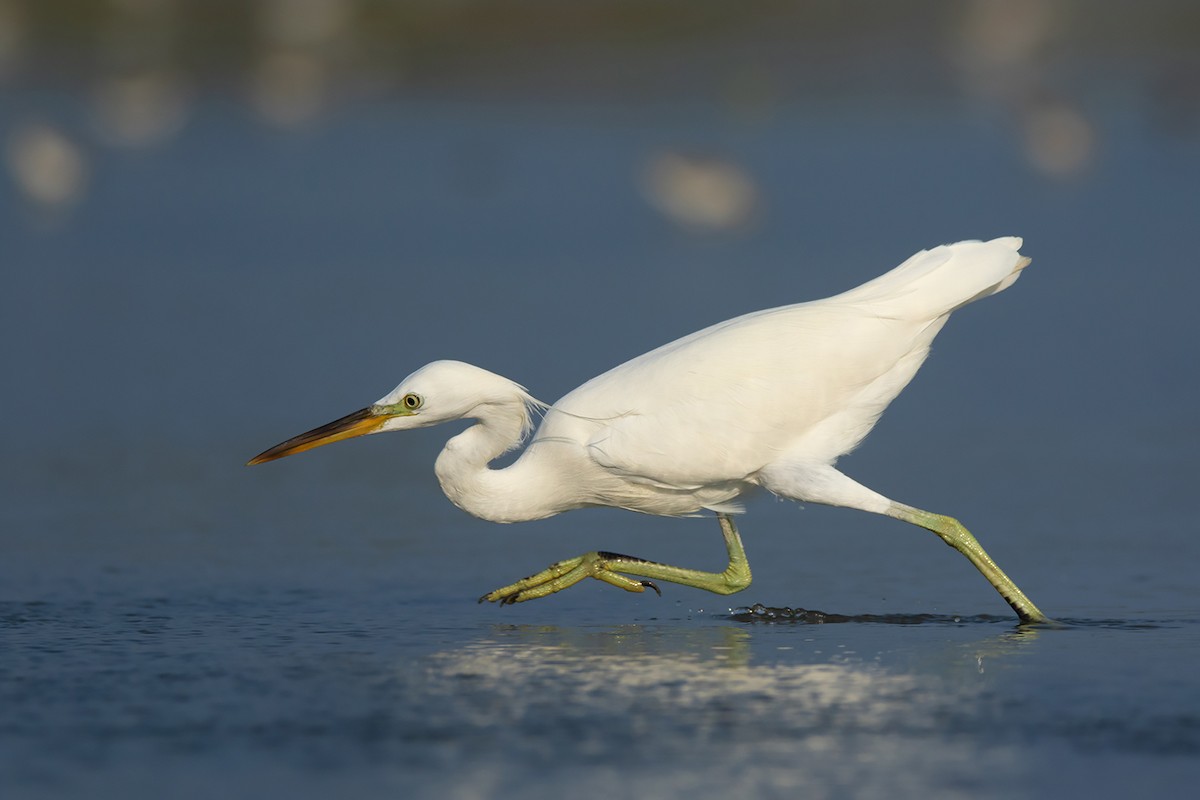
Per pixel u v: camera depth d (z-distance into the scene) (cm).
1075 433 1741
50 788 757
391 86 4794
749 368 1108
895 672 945
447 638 1051
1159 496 1468
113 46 5091
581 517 1444
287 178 3644
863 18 5294
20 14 5241
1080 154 3388
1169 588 1170
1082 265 2605
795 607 1141
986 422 1800
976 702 880
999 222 2941
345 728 842
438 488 1566
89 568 1253
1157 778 762
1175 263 2600
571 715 862
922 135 3966
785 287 2427
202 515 1441
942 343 2177
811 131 4078
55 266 2750
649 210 3222
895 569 1251
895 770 775
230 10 5312
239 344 2169
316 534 1375
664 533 1382
